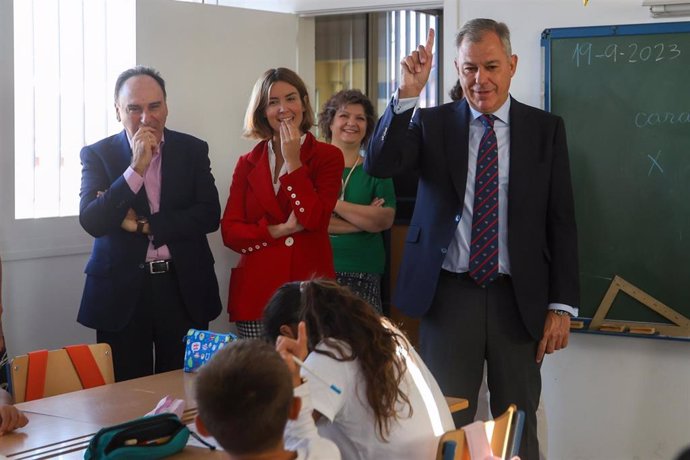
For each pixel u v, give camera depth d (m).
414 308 3.36
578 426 4.31
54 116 4.33
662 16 4.02
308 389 2.09
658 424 4.17
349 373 2.26
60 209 4.38
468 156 3.37
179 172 3.83
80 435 2.41
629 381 4.21
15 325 4.17
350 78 5.99
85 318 3.72
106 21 4.54
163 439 2.22
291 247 3.76
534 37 4.26
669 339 4.07
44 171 4.30
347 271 4.30
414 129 3.47
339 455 2.06
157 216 3.71
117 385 2.95
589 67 4.14
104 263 3.71
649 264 4.10
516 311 3.31
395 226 5.11
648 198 4.09
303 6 5.02
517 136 3.35
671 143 4.04
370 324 2.31
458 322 3.32
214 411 1.74
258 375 1.75
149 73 3.81
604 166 4.14
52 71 4.31
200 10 4.73
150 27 4.58
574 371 4.30
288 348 2.12
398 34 5.98
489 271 3.28
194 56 4.71
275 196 3.80
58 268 4.36
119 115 3.83
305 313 2.36
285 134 3.68
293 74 3.87
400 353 2.37
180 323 3.79
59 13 4.32
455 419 3.33
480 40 3.28
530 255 3.31
